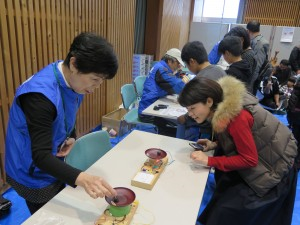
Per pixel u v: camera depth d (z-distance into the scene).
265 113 1.36
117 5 3.81
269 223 1.47
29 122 0.96
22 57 2.26
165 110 2.58
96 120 3.76
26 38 2.28
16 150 1.11
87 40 0.90
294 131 2.92
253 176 1.36
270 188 1.37
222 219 1.38
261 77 3.94
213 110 1.33
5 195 2.28
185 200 1.15
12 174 1.16
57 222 0.98
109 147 1.69
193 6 8.02
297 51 5.47
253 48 3.82
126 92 3.23
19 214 2.10
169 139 1.76
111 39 3.79
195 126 2.26
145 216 1.03
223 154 1.55
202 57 2.17
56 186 1.24
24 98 0.97
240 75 2.60
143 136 1.79
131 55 4.62
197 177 1.33
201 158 1.38
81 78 0.98
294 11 8.03
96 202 1.10
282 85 5.48
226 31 7.42
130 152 1.56
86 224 0.98
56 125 1.07
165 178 1.30
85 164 1.51
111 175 1.31
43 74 1.06
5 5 2.04
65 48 2.84
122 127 3.43
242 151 1.30
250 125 1.32
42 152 0.94
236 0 8.57
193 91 1.29
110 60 0.91
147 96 2.93
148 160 1.43
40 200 1.20
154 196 1.16
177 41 6.98
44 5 2.44
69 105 1.13
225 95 1.31
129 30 4.36
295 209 2.36
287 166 1.37
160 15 5.26
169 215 1.05
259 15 8.44
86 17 3.13
